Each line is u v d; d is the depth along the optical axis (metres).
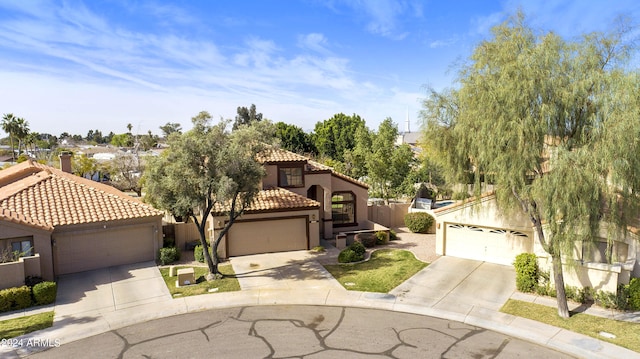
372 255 21.77
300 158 25.20
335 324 13.29
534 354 11.25
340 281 17.50
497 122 12.49
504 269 18.81
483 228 20.09
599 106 11.48
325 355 11.19
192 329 12.98
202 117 16.47
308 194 26.58
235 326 13.19
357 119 68.19
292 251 22.66
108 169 47.84
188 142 15.78
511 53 12.73
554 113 11.84
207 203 18.62
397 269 19.06
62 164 28.89
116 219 19.22
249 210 21.06
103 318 13.75
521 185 12.66
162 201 17.03
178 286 16.94
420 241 25.11
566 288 14.89
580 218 11.77
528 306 14.46
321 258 21.22
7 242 16.34
